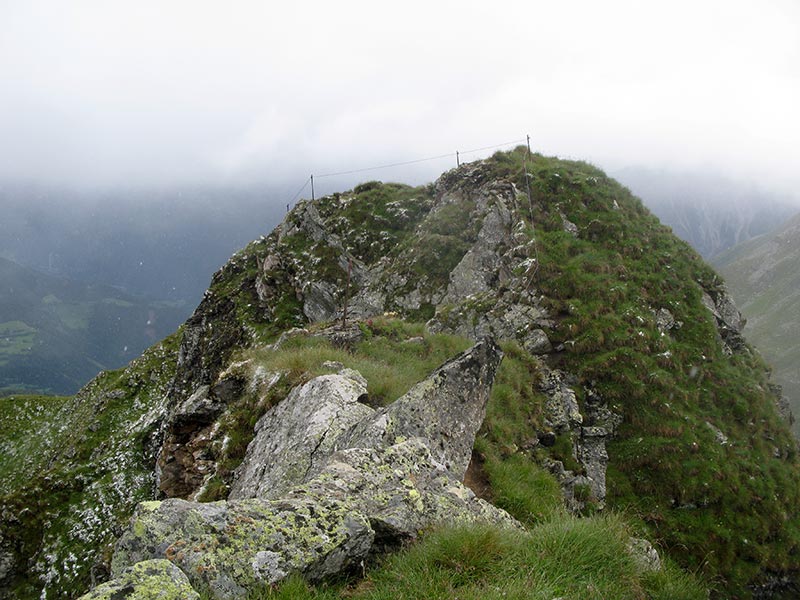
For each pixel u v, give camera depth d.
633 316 29.47
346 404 15.28
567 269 32.09
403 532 8.41
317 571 7.29
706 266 36.19
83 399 85.88
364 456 10.09
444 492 10.02
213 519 7.27
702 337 30.47
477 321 31.69
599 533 8.59
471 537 7.95
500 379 24.03
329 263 51.12
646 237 36.16
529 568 7.50
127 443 50.94
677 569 9.13
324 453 13.27
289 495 8.50
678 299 32.19
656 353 28.27
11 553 40.66
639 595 7.67
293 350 23.11
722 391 27.95
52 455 74.88
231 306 56.94
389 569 7.75
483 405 15.05
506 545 8.05
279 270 54.97
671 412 25.67
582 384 27.06
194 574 6.55
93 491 44.12
